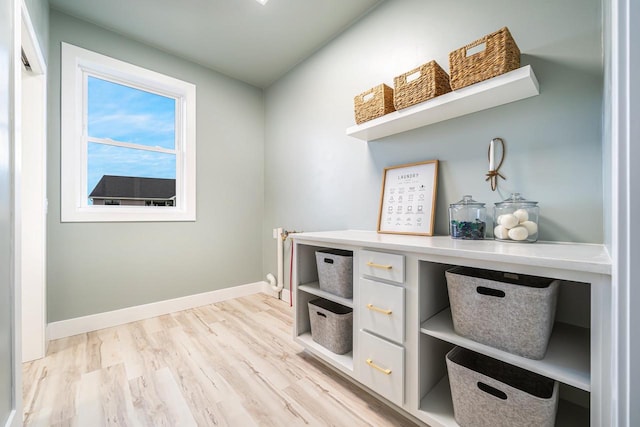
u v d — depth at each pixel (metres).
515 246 1.03
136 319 2.22
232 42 2.29
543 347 0.84
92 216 2.05
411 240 1.29
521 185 1.25
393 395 1.14
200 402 1.25
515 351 0.88
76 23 1.99
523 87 1.14
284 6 1.91
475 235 1.28
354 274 1.33
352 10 1.95
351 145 2.08
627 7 0.48
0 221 0.85
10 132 0.94
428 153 1.61
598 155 1.06
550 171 1.17
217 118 2.72
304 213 2.52
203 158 2.62
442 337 1.02
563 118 1.14
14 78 0.98
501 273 1.22
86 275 2.03
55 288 1.90
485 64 1.15
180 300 2.46
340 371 1.42
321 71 2.34
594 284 0.70
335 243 1.43
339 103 2.18
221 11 1.95
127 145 2.30
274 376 1.45
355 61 2.05
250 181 2.96
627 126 0.49
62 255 1.93
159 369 1.51
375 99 1.62
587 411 1.02
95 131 2.16
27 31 1.27
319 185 2.36
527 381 1.11
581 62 1.11
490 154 1.33
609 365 0.68
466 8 1.45
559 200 1.15
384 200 1.78
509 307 0.89
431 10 1.60
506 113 1.30
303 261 1.76
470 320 0.98
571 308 1.11
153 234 2.34
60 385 1.37
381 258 1.20
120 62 2.17
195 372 1.49
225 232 2.76
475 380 0.94
